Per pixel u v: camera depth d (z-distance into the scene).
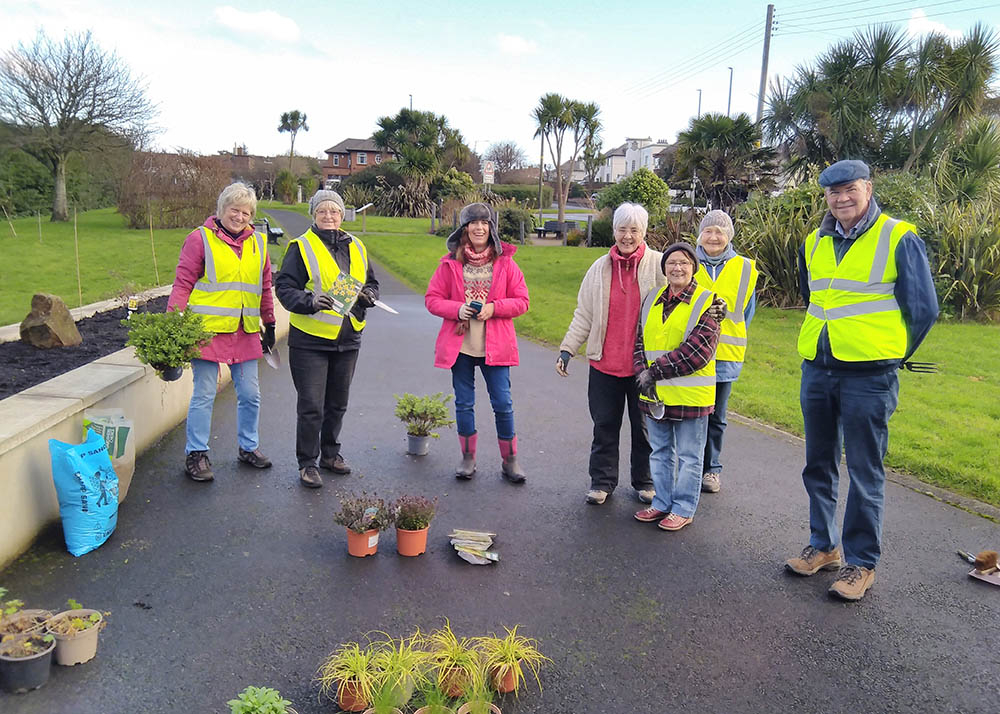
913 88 17.81
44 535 4.11
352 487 5.17
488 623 3.55
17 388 5.43
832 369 3.94
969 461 5.89
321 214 5.05
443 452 6.04
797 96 19.12
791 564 4.17
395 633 3.42
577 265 21.98
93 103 32.62
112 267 19.02
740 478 5.71
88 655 3.08
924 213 13.70
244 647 3.26
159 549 4.11
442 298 5.24
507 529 4.63
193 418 5.09
